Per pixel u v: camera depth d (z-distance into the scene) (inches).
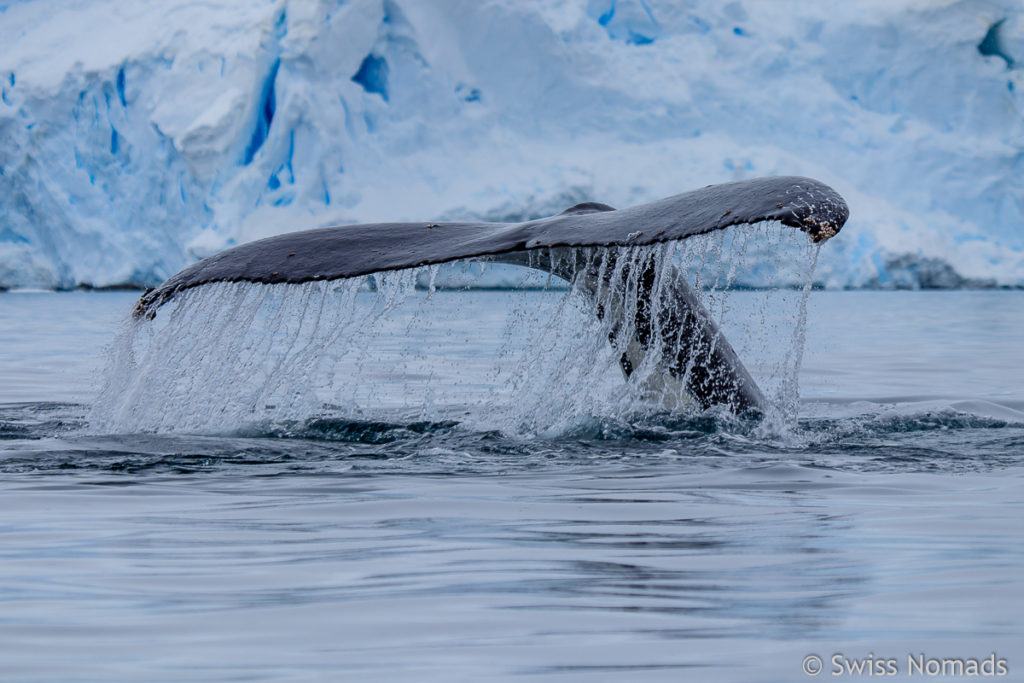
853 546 576.1
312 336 1013.2
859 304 4217.5
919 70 5807.1
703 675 378.3
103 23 5684.1
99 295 5093.5
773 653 401.4
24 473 809.5
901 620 442.6
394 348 2282.2
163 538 603.2
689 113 5797.2
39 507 692.1
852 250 5246.1
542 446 922.7
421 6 5565.9
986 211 5600.4
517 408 1049.5
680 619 447.5
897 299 4584.2
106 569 535.5
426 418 1096.2
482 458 876.6
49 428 1076.5
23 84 5413.4
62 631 435.5
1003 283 5305.1
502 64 5723.4
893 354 2241.6
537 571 527.2
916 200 5634.8
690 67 5910.4
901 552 561.0
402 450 910.4
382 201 5300.2
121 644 418.9
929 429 1031.0
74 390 1557.6
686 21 6043.3
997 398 1482.5
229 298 899.4
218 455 884.0
